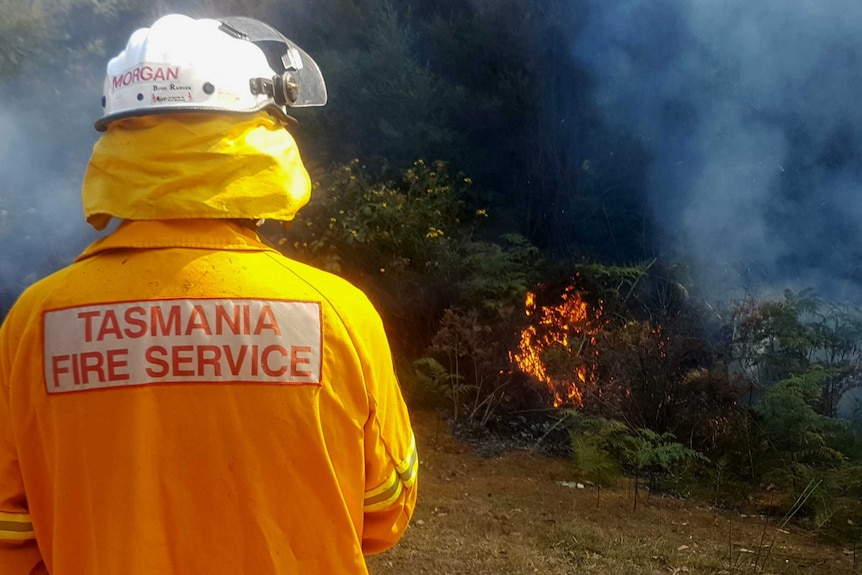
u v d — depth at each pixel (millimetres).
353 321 1340
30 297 1327
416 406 6441
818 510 4551
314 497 1283
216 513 1256
